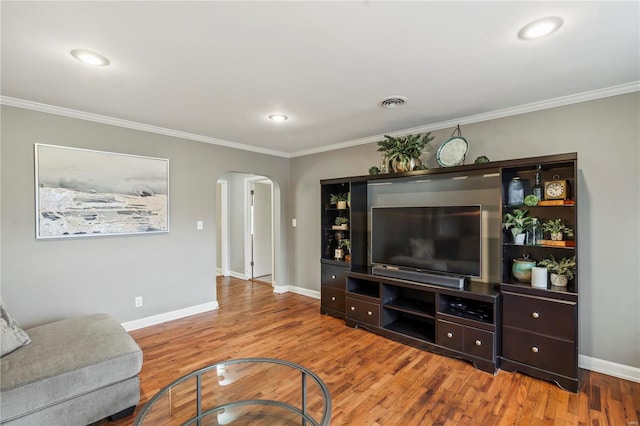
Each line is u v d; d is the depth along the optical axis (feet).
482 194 10.14
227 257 20.67
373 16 5.07
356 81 7.60
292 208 16.65
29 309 9.14
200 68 6.91
